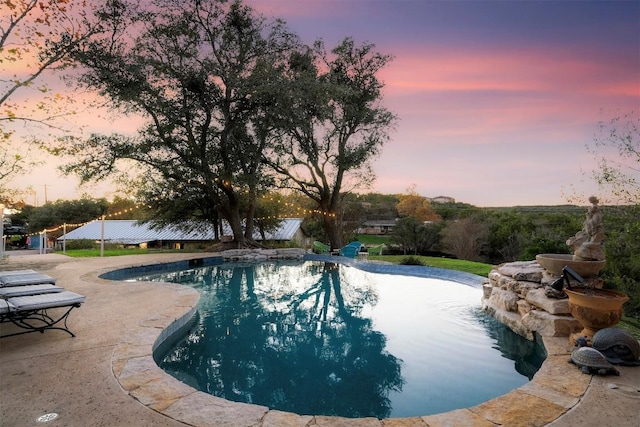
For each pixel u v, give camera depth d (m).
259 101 18.17
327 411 3.95
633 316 9.11
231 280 12.72
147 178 20.55
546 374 3.77
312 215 30.23
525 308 6.10
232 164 18.58
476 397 4.22
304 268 15.64
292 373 4.96
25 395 3.27
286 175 21.17
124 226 35.66
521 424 2.85
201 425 2.84
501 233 27.41
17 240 38.88
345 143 21.70
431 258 18.02
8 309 4.33
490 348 5.80
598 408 3.07
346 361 5.36
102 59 15.25
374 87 21.55
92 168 16.77
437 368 5.05
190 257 15.87
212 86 17.86
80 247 27.97
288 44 19.52
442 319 7.46
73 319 5.80
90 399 3.21
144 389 3.41
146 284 9.06
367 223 45.25
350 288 11.20
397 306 8.69
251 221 20.69
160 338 5.21
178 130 18.02
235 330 6.94
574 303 4.52
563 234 14.00
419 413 3.87
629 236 9.44
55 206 45.19
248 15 18.48
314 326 7.19
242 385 4.58
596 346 4.10
